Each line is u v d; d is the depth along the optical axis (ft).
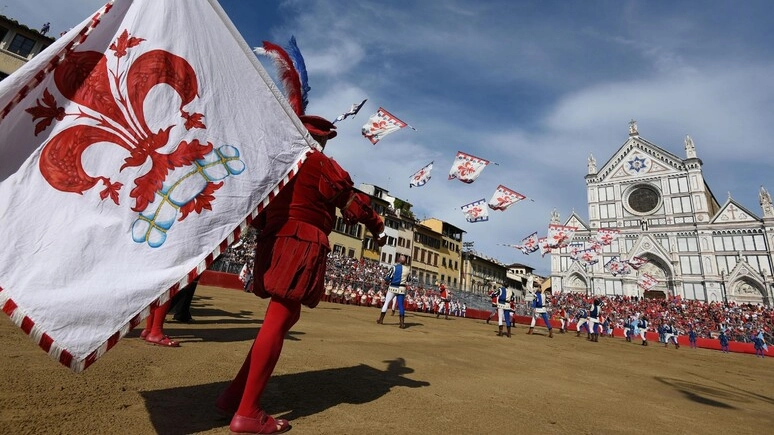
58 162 4.07
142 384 7.58
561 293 157.58
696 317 117.08
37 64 4.19
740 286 132.67
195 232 4.62
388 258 148.15
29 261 3.62
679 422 9.80
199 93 5.20
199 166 4.94
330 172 6.64
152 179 4.53
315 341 16.12
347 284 83.41
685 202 150.00
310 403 7.57
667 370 23.06
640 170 162.50
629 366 22.70
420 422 7.17
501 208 38.81
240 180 5.27
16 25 69.92
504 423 7.80
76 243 3.86
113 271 3.97
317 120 7.47
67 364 3.45
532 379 13.83
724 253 138.72
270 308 5.98
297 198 6.26
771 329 100.37
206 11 5.58
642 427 8.87
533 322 47.62
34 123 4.10
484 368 14.98
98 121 4.39
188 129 4.98
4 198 3.74
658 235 151.84
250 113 5.72
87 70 4.50
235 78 5.68
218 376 8.75
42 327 3.44
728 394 16.12
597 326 52.95
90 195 4.11
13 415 5.28
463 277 188.34
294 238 6.01
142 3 5.05
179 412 6.25
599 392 12.81
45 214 3.85
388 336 22.38
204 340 13.42
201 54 5.36
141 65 4.83
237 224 4.99
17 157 3.95
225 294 46.42
